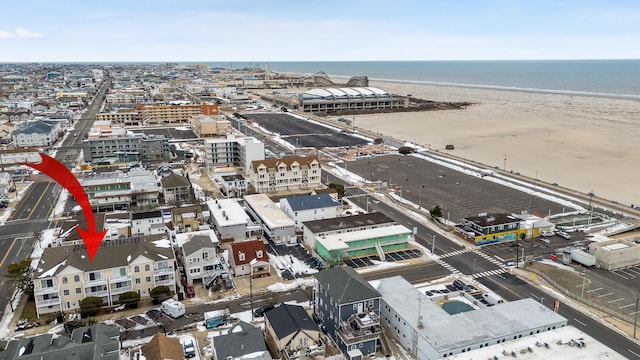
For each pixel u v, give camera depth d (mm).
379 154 199875
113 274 78562
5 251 99500
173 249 93500
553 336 62969
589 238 109938
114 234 104875
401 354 66438
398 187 150250
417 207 130875
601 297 82250
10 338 68625
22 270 80688
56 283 75000
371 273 91375
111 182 130000
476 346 62062
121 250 81250
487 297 80250
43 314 75375
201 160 185375
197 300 80312
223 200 122500
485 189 149125
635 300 81375
